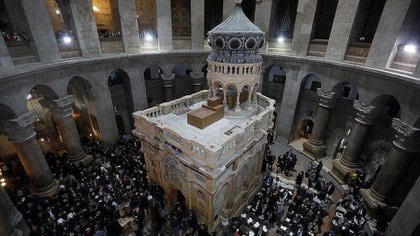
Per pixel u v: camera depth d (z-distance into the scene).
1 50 12.25
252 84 14.54
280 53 21.59
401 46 13.38
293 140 24.08
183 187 13.26
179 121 14.70
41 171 15.18
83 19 17.28
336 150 20.33
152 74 25.47
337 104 19.47
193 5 21.62
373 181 16.41
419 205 10.52
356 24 16.20
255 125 13.34
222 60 13.62
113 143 21.94
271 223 13.31
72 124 17.84
